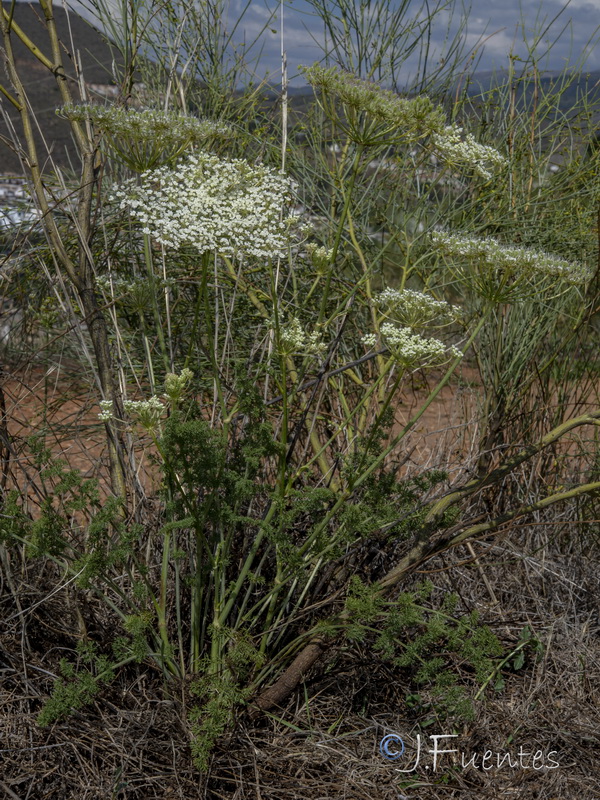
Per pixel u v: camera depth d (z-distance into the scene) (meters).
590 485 2.20
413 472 2.94
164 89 3.21
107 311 2.63
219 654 2.02
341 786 1.95
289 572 2.03
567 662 2.47
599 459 3.10
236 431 2.41
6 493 2.29
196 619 2.04
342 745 2.09
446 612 2.02
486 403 2.98
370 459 1.98
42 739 1.97
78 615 2.12
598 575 2.96
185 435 1.76
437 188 3.43
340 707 2.26
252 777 1.97
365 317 3.16
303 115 3.48
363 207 3.31
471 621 1.92
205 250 1.72
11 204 2.94
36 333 3.01
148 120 1.77
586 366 3.26
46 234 2.29
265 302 2.99
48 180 2.81
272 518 2.10
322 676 2.27
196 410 2.08
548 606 2.83
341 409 2.95
